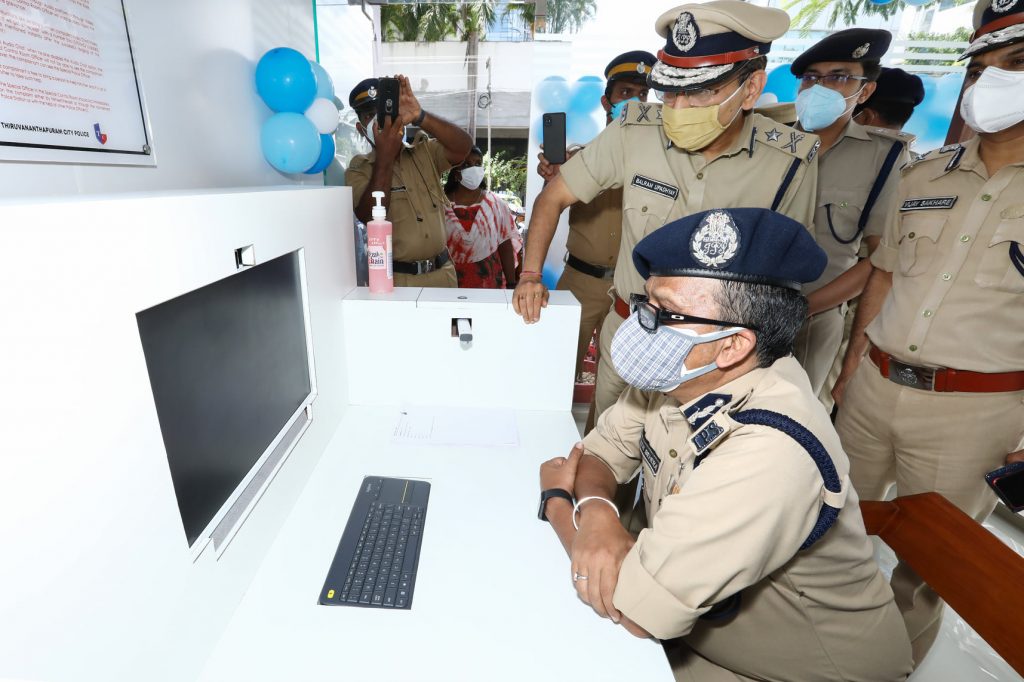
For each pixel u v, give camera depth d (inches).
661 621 24.2
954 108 89.9
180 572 21.6
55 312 14.5
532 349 48.9
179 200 20.8
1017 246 45.5
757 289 25.7
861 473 59.9
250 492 28.3
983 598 26.9
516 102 102.3
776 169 52.2
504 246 115.7
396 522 33.4
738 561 23.0
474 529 33.6
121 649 18.1
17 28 23.1
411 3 94.2
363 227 95.0
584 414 105.3
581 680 23.9
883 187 73.7
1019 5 41.1
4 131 22.7
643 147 55.7
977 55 45.3
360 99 76.5
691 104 47.8
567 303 48.4
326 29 83.3
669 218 54.8
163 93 35.9
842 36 67.6
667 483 32.1
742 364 28.3
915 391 52.2
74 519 15.5
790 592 29.0
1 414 12.8
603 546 28.8
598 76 94.5
